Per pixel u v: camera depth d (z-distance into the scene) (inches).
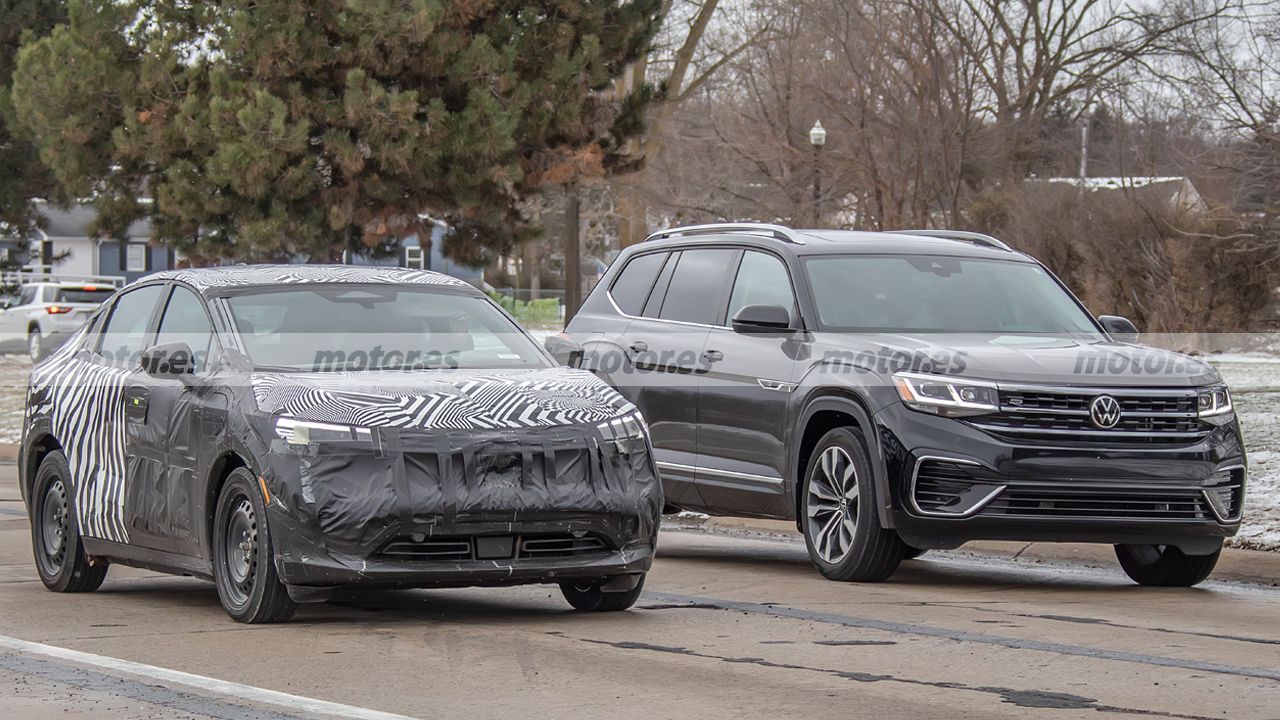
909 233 955.3
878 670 542.3
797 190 2851.9
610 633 622.2
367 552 594.6
